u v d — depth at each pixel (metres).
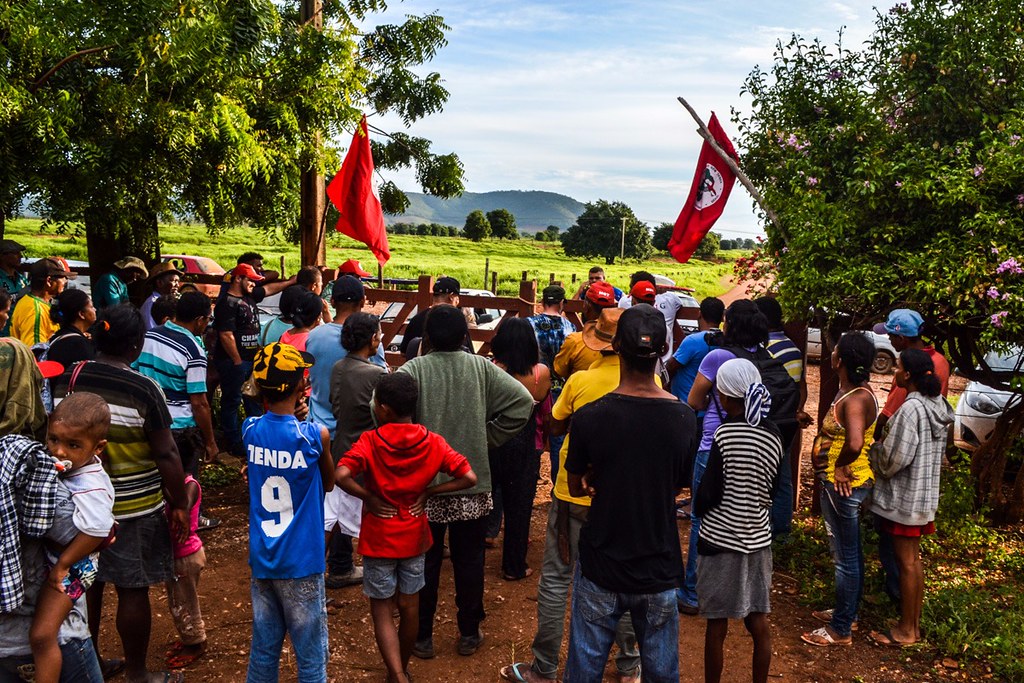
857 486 4.67
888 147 6.39
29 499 2.70
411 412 3.92
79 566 2.89
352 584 5.42
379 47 11.69
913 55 6.32
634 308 3.41
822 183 6.74
